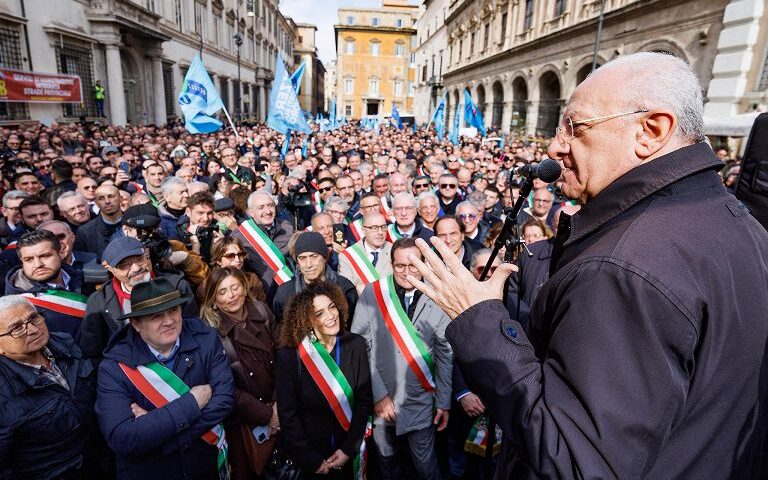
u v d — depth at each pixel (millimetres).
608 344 755
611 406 730
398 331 2730
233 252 3297
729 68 9109
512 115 22109
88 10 15742
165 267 3086
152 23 19547
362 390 2566
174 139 13602
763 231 927
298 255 3176
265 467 2762
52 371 2197
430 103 41906
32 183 5316
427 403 2736
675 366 749
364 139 16906
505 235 1477
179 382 2174
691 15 10297
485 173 8227
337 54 59062
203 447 2264
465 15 30266
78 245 4000
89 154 8477
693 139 887
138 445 1979
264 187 6430
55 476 2113
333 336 2541
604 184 953
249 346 2701
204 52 27719
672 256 777
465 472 3049
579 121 965
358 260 3855
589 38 14711
